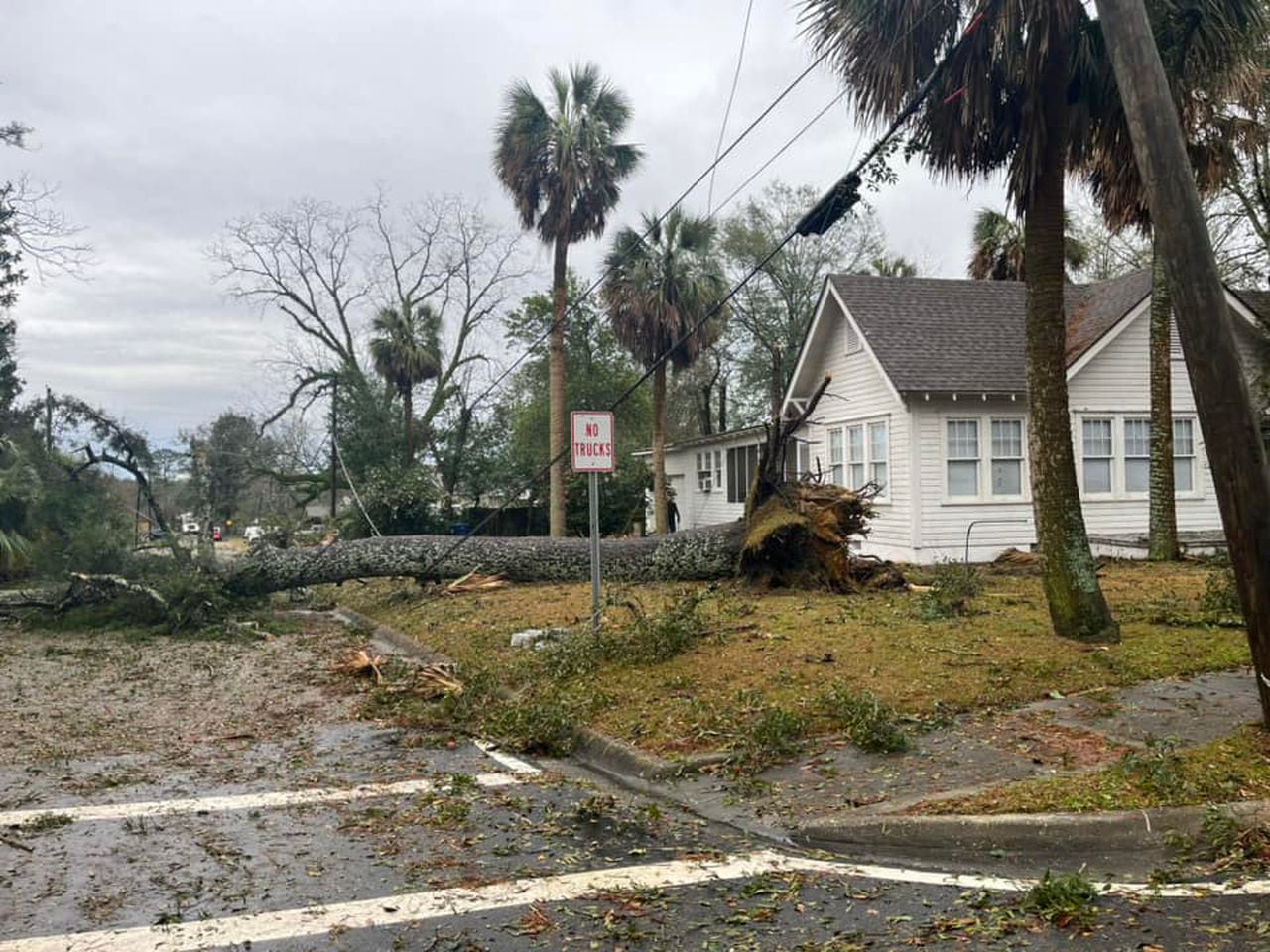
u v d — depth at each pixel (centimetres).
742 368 4428
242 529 4206
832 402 2222
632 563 1553
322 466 3447
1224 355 611
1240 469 612
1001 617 1053
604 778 679
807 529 1323
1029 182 903
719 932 404
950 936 397
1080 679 792
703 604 1189
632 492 3094
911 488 1889
